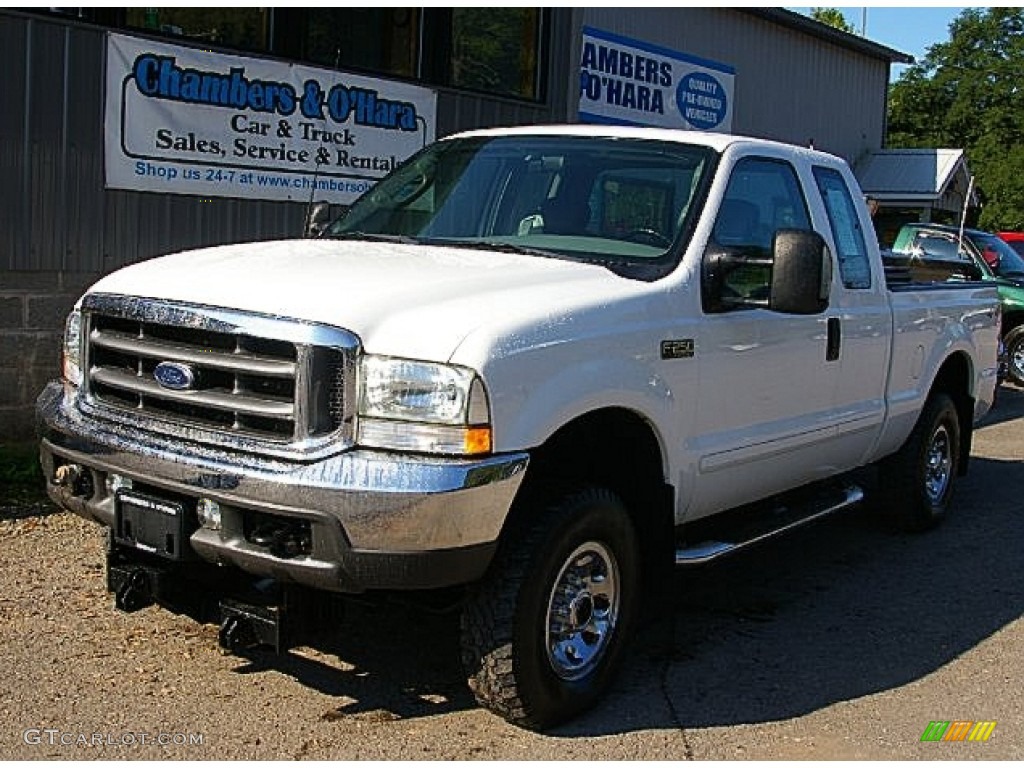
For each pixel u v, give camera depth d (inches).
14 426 321.1
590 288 178.9
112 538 175.6
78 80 319.0
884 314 256.1
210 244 356.5
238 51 355.3
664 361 185.0
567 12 476.1
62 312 324.8
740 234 211.9
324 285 163.5
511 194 217.0
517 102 455.2
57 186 318.7
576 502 171.5
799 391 224.4
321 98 380.8
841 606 243.8
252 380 157.9
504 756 165.6
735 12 681.0
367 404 152.8
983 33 2025.1
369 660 198.5
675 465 191.0
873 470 310.2
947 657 216.4
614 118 585.3
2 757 157.3
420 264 181.5
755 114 721.0
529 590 165.5
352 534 149.9
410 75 414.3
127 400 171.9
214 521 160.2
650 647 214.8
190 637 202.8
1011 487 366.0
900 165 877.2
